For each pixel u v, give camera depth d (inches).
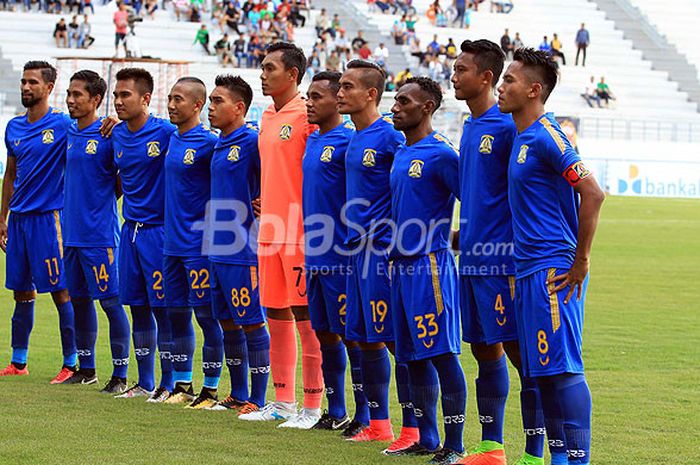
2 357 1125.1
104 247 966.4
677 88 4788.4
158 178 931.3
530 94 642.2
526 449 692.7
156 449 722.8
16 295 1039.0
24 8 4126.5
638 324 1375.5
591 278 1865.2
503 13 4938.5
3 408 862.5
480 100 690.2
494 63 686.5
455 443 719.1
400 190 721.6
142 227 933.2
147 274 928.9
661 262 2116.1
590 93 4458.7
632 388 973.8
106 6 4232.3
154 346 957.8
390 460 714.2
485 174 680.4
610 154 3777.1
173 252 904.3
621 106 4557.1
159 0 4350.4
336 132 802.2
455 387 717.3
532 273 638.5
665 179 3818.9
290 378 868.0
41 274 1008.2
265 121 855.7
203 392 904.3
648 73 4808.1
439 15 4734.3
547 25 4965.6
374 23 4596.5
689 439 776.3
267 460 698.2
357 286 769.6
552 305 631.2
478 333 697.0
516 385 997.2
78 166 966.4
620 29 5073.8
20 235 1018.7
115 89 930.7
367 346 775.1
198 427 808.3
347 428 804.0
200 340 1263.5
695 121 4392.2
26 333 1038.4
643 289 1728.6
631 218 3038.9
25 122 1022.4
